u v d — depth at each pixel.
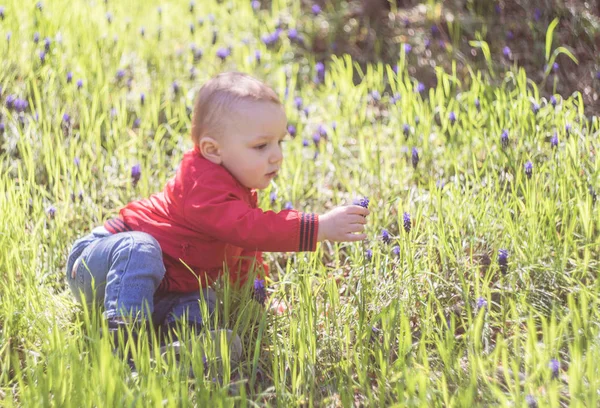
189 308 3.02
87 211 3.82
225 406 2.38
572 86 4.75
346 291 3.15
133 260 2.85
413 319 3.04
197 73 5.11
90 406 2.34
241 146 2.94
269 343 2.94
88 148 4.13
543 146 3.81
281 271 3.46
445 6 5.68
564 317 2.78
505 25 5.36
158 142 4.36
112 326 2.81
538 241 3.18
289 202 3.72
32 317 2.93
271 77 5.23
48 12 5.51
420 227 3.48
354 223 2.90
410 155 4.07
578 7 5.18
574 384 2.36
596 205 3.38
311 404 2.53
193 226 2.98
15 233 3.31
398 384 2.44
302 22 6.00
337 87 4.96
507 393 2.53
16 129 4.18
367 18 5.85
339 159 4.27
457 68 5.13
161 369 2.58
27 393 2.39
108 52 5.18
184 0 6.31
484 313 2.91
